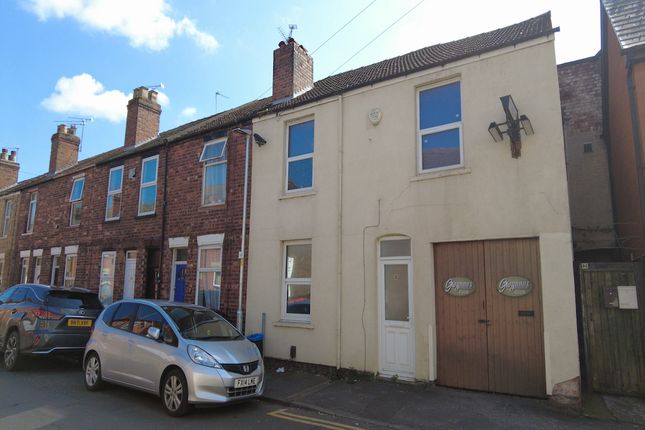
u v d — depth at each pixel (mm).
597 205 10312
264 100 14375
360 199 8938
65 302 9469
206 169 12188
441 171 8039
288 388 7793
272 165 10531
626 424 5855
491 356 7258
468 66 8031
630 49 6957
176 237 12391
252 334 9633
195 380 6070
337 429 5852
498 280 7348
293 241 9992
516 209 7207
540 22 9242
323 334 8984
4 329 9469
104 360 7391
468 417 6188
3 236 21516
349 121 9391
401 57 12414
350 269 8852
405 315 8234
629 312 6832
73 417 6059
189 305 7633
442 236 7828
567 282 6645
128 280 13727
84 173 16891
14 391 7449
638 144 6969
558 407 6426
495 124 7188
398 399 7031
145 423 5879
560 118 7094
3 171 25938
